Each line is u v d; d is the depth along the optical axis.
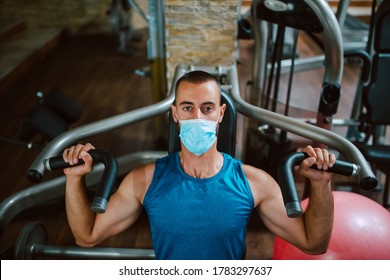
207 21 2.28
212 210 1.05
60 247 1.77
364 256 1.40
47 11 6.45
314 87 4.41
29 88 4.48
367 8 5.63
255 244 2.20
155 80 2.88
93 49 5.95
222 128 1.38
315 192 1.03
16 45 5.55
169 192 1.06
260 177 1.11
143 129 3.51
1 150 3.14
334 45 1.76
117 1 5.37
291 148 2.27
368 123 2.42
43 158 1.20
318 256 1.43
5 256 1.62
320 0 1.73
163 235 1.08
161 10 2.66
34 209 2.38
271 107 2.18
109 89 4.45
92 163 1.03
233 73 1.76
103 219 1.14
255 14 2.11
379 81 2.29
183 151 1.06
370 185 1.03
